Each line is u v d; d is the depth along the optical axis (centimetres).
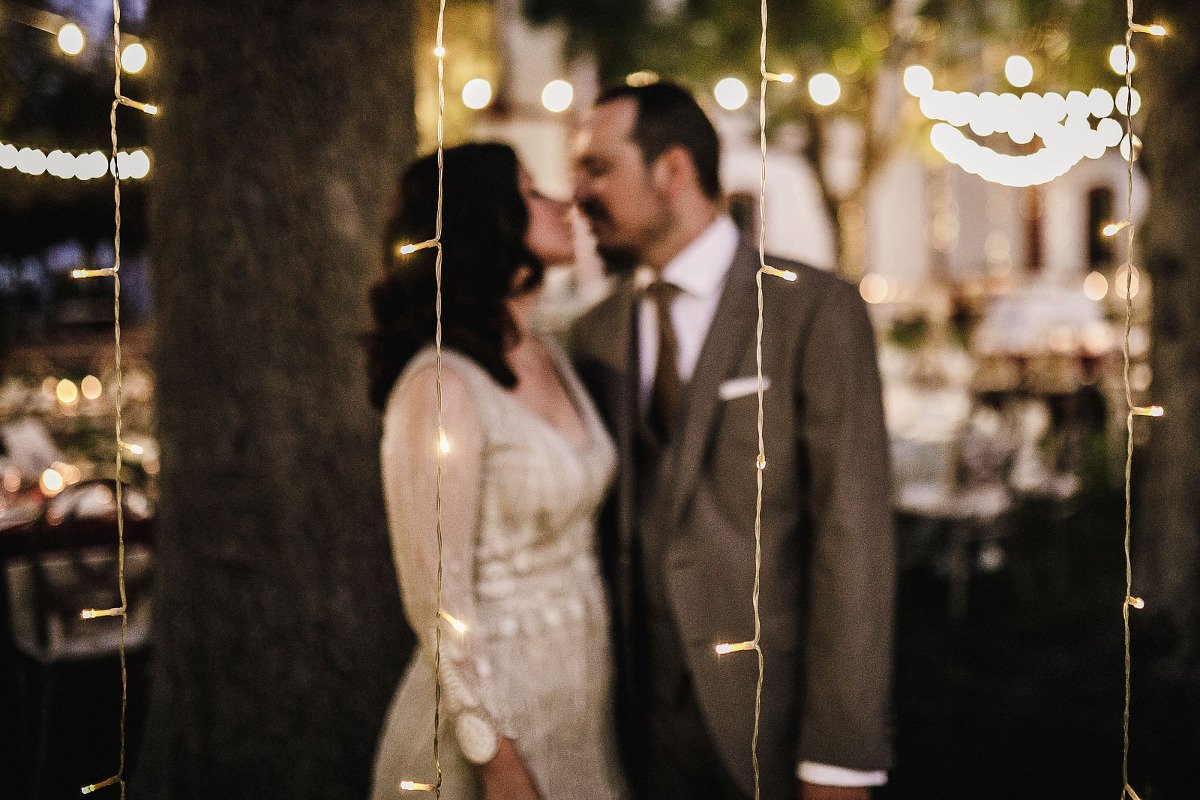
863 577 161
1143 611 385
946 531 595
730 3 750
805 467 174
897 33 838
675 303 182
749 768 169
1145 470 391
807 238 1784
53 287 1098
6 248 902
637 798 183
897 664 425
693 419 171
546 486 152
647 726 181
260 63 219
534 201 163
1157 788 292
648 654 178
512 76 1472
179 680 229
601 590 171
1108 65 546
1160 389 381
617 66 807
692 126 177
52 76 669
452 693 140
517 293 163
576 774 159
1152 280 388
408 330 155
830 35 760
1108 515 579
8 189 780
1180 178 371
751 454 170
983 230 1958
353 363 225
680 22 794
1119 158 1838
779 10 756
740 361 172
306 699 225
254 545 223
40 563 300
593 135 177
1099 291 1747
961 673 406
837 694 160
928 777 312
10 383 871
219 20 218
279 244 221
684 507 171
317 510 225
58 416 762
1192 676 350
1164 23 368
